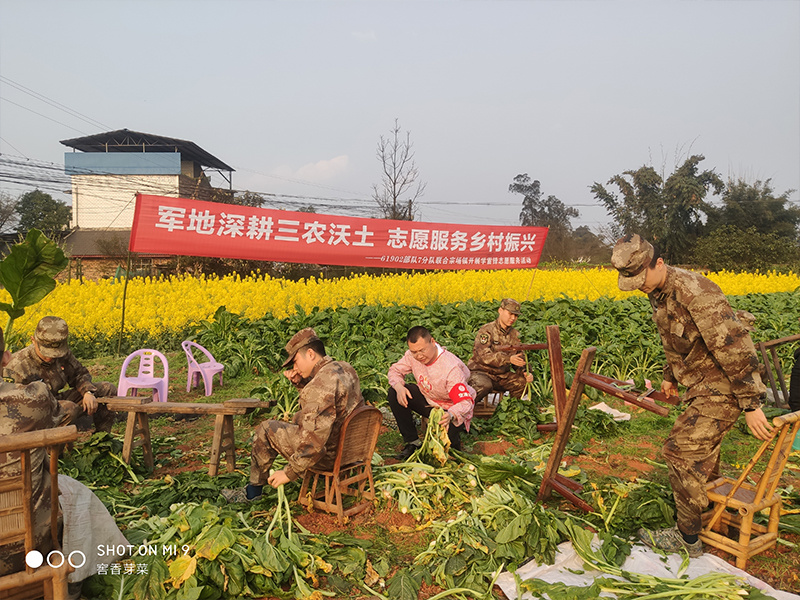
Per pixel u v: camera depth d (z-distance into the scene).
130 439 4.55
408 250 11.29
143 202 9.14
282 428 3.70
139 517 3.72
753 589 3.08
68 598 2.79
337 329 9.48
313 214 10.41
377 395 6.77
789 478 4.81
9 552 2.51
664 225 47.47
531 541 3.40
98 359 9.39
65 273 18.89
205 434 5.89
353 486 4.31
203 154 52.09
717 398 3.35
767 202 48.38
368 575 3.28
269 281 15.84
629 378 8.41
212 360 7.80
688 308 3.31
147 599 2.85
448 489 4.26
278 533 3.41
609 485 4.29
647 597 3.00
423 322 10.27
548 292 16.81
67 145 50.00
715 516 3.52
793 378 6.21
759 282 21.50
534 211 67.69
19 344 9.30
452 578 3.21
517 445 5.63
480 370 6.32
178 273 23.09
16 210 45.22
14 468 2.49
